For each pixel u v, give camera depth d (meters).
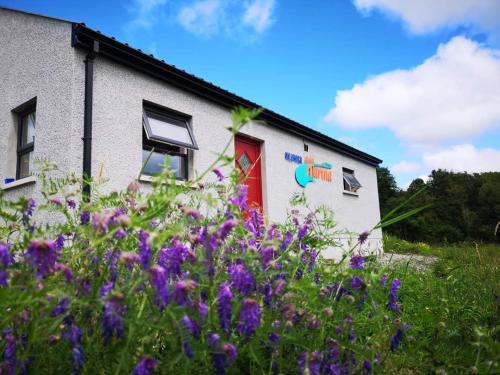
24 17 5.93
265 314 1.50
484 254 7.47
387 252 9.45
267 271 1.53
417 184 46.41
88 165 4.85
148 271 1.16
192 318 1.25
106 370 1.35
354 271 1.62
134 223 1.17
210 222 1.83
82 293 1.31
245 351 1.44
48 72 5.34
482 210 37.53
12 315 1.10
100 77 5.27
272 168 8.30
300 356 1.43
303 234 1.95
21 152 5.95
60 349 1.33
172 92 6.25
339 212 10.66
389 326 1.91
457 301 3.03
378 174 42.28
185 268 1.45
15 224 1.73
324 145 10.39
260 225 2.08
